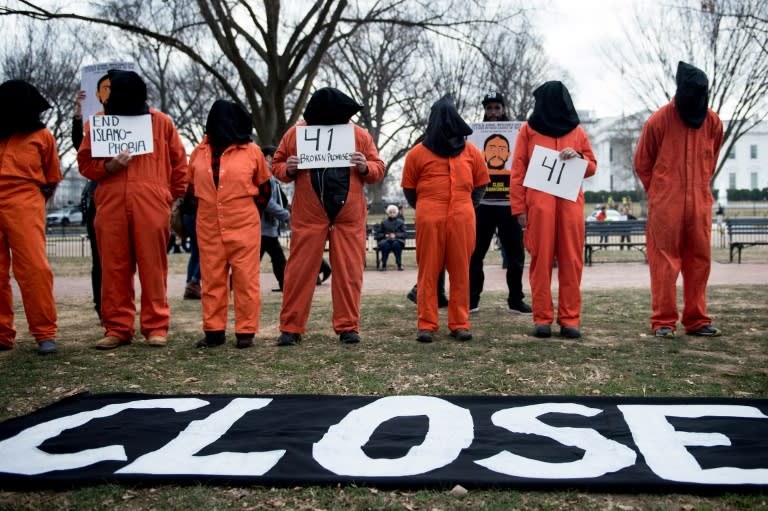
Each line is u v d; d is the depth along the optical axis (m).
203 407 3.63
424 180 5.39
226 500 2.62
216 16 18.95
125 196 5.19
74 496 2.67
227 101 5.38
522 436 3.12
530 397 3.67
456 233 5.35
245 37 18.94
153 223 5.27
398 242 14.34
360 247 5.43
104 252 5.29
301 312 5.37
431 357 4.79
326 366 4.58
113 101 5.14
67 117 29.12
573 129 5.52
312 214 5.30
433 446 3.02
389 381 4.16
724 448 2.96
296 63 18.27
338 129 5.25
